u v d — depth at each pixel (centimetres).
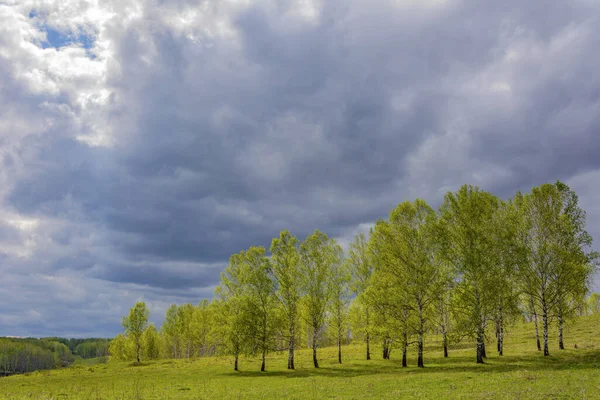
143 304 9244
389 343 4891
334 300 5509
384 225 4716
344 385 3106
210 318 9512
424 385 2762
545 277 4516
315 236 5562
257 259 5753
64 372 6569
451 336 4372
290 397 2614
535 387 2289
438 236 4462
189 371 5666
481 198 4644
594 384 2277
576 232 4425
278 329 5581
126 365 7781
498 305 4481
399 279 4516
